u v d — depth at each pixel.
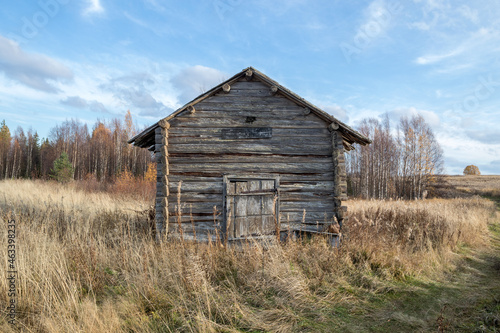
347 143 9.62
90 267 5.50
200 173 8.09
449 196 33.25
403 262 6.75
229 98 8.34
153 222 8.76
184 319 4.18
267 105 8.39
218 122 8.25
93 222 8.89
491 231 12.37
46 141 57.59
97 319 3.84
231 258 6.41
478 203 19.86
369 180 36.75
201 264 5.58
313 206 8.25
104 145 49.84
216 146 8.19
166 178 7.90
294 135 8.36
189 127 8.19
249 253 6.41
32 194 14.55
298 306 4.79
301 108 8.43
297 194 8.24
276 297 4.96
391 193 34.38
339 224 8.16
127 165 47.91
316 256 6.58
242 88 8.39
